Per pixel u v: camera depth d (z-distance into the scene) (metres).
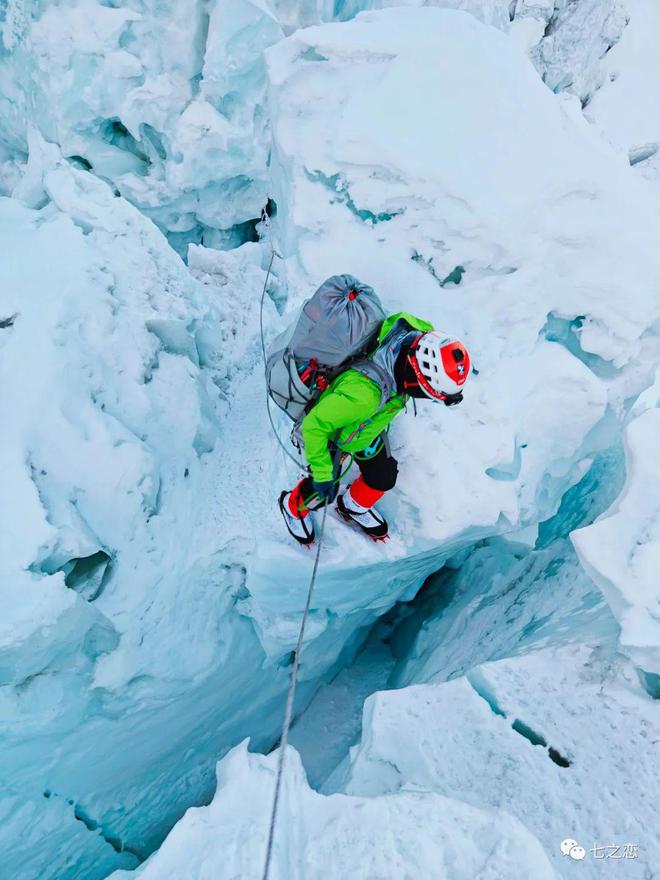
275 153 3.30
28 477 2.76
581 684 2.55
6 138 7.16
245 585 3.38
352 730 4.53
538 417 3.11
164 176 6.58
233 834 1.89
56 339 3.04
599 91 7.78
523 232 2.82
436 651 4.17
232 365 4.06
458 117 2.86
